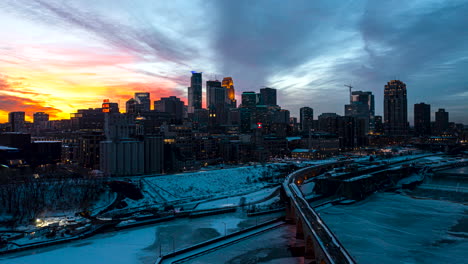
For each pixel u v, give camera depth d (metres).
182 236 116.50
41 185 151.62
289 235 118.62
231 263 94.00
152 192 179.38
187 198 179.00
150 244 108.19
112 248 103.69
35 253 98.38
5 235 109.94
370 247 115.06
